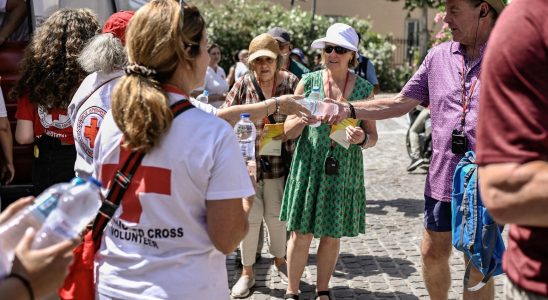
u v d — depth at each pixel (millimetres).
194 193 2111
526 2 1733
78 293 2244
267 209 4832
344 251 5793
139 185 2129
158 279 2115
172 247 2131
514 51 1709
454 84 3330
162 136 2096
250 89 4703
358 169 4258
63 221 1721
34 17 5543
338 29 4219
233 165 2107
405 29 25906
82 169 3078
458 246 3162
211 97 8656
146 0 5945
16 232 1736
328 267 4398
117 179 2150
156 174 2102
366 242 6078
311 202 4172
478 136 1782
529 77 1696
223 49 20812
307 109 3336
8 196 5414
